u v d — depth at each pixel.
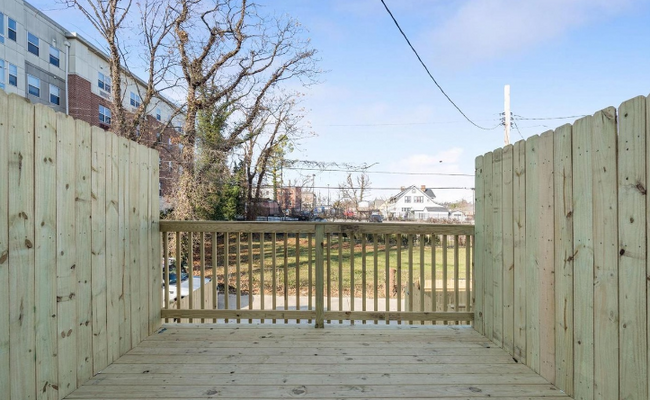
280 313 3.04
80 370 2.03
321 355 2.47
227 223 3.07
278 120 13.59
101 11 9.54
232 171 12.55
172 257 9.82
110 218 2.34
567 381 1.93
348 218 18.30
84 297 2.07
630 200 1.53
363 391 1.99
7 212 1.54
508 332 2.51
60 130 1.88
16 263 1.58
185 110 11.02
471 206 22.17
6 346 1.52
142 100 10.56
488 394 1.95
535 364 2.22
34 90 14.40
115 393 1.95
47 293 1.77
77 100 15.72
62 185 1.89
